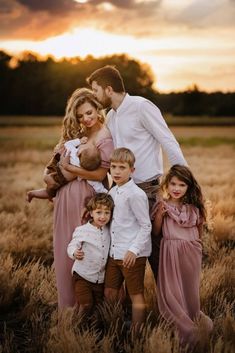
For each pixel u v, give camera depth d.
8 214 8.45
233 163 21.53
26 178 15.58
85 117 4.31
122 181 4.09
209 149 32.78
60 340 3.78
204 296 4.72
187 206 4.17
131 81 82.06
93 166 4.23
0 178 15.39
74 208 4.35
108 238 4.24
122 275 4.23
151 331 4.02
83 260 4.23
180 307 3.98
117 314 4.27
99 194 4.16
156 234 4.24
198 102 82.75
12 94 88.31
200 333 3.86
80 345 3.76
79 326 4.22
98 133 4.37
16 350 4.01
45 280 5.17
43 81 88.06
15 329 4.40
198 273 4.12
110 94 4.30
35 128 65.62
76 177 4.39
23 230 7.53
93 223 4.25
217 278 5.10
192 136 51.19
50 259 6.47
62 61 88.00
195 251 4.08
